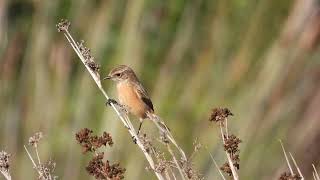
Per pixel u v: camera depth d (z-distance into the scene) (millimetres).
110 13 16219
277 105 14281
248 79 14719
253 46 15203
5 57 17031
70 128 15250
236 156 6973
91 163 6676
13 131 15539
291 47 14883
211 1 16562
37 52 16547
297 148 13914
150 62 16750
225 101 14477
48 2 17266
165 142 7141
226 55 15469
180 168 7031
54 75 16203
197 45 16031
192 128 14234
